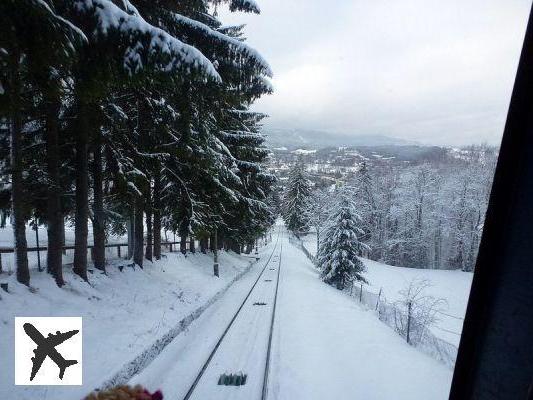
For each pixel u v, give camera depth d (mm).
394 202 63188
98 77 7051
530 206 1712
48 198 11125
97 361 8422
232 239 32812
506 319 1836
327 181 133000
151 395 2521
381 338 13547
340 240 32062
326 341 12703
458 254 56031
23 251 9844
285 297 20781
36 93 8883
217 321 14633
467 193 52688
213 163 14922
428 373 10086
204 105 11609
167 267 20125
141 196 13742
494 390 1894
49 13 5258
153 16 9562
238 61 9836
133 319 11656
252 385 8820
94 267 14211
